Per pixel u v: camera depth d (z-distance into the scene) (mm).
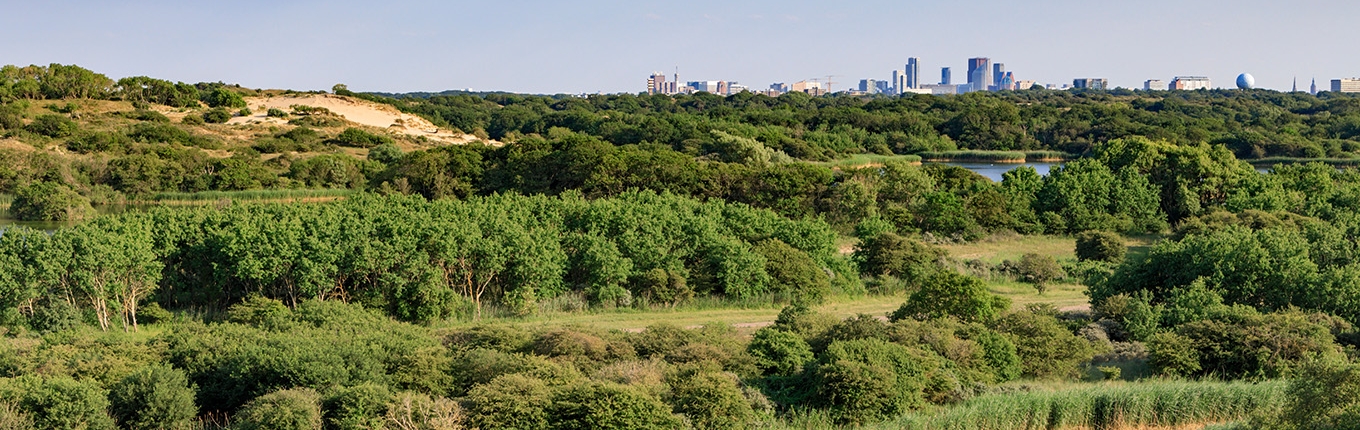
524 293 42219
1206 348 31703
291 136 133625
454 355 29094
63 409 22797
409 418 22125
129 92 153875
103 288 37438
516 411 22500
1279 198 70250
